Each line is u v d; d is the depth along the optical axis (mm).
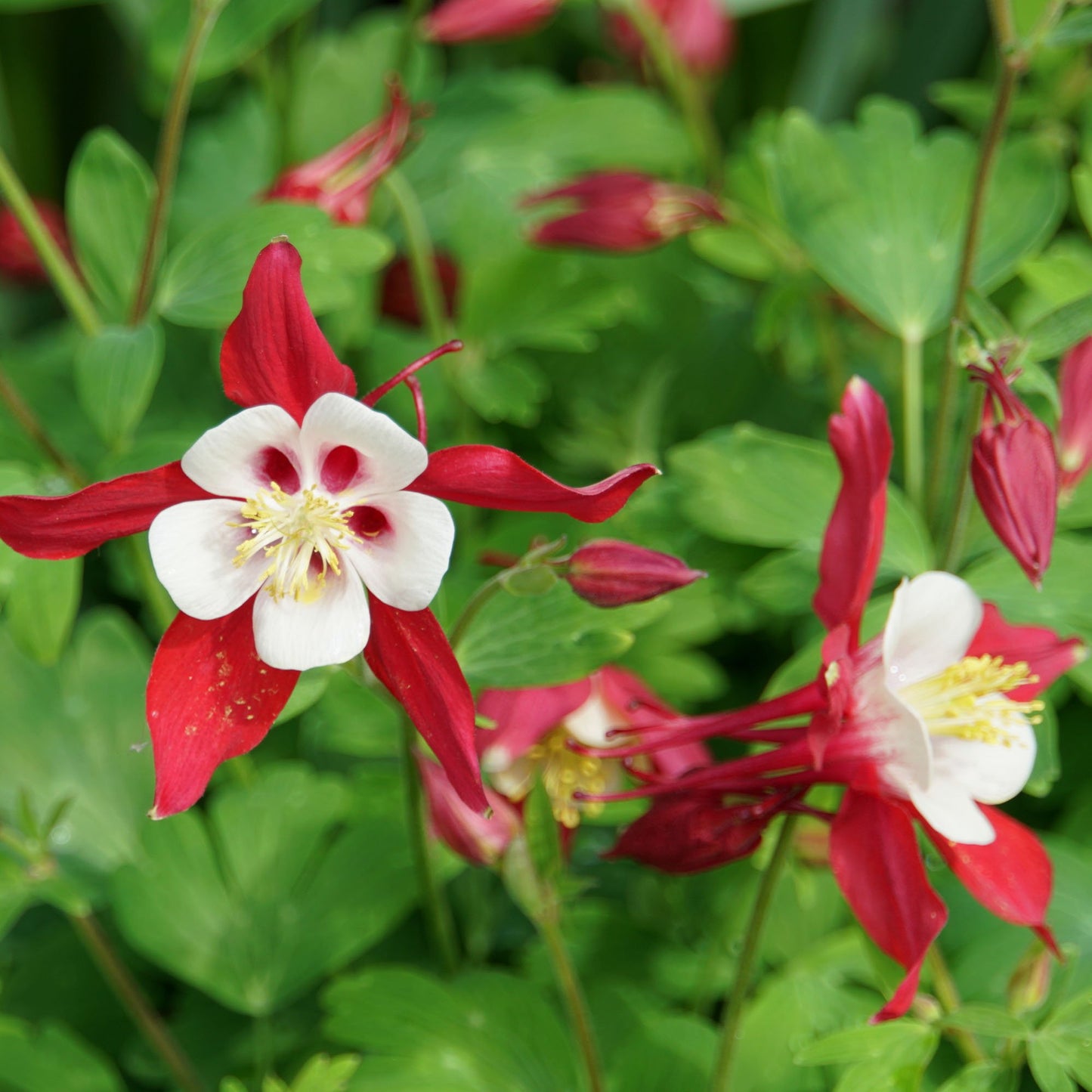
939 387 604
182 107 588
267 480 509
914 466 603
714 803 524
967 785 526
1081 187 613
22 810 565
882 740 516
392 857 589
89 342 576
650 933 609
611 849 531
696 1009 595
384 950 617
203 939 583
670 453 591
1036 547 523
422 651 509
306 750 634
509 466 498
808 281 652
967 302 546
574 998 542
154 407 683
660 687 621
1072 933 578
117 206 594
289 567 509
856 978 588
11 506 499
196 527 508
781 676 565
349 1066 542
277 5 633
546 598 541
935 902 509
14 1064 576
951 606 526
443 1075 559
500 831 533
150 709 509
